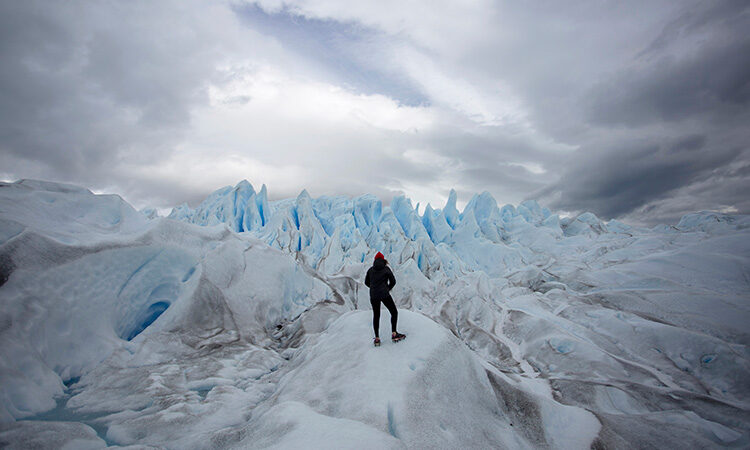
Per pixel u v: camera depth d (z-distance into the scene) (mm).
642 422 8523
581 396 10578
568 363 14656
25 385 5902
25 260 7395
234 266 13758
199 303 11312
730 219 44094
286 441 3633
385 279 6180
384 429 4094
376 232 45281
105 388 6945
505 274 37938
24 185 9773
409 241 35594
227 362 9180
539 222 62969
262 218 45125
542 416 6207
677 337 16016
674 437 7594
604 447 5938
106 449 4465
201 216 47312
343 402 4742
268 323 13594
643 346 16422
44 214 9359
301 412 4336
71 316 7832
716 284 25094
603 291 27359
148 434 5016
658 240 39500
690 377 13797
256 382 8062
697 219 47594
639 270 29531
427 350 5816
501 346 17094
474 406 5496
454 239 49875
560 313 22094
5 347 6031
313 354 7301
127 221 11766
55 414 5871
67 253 8273
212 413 5867
